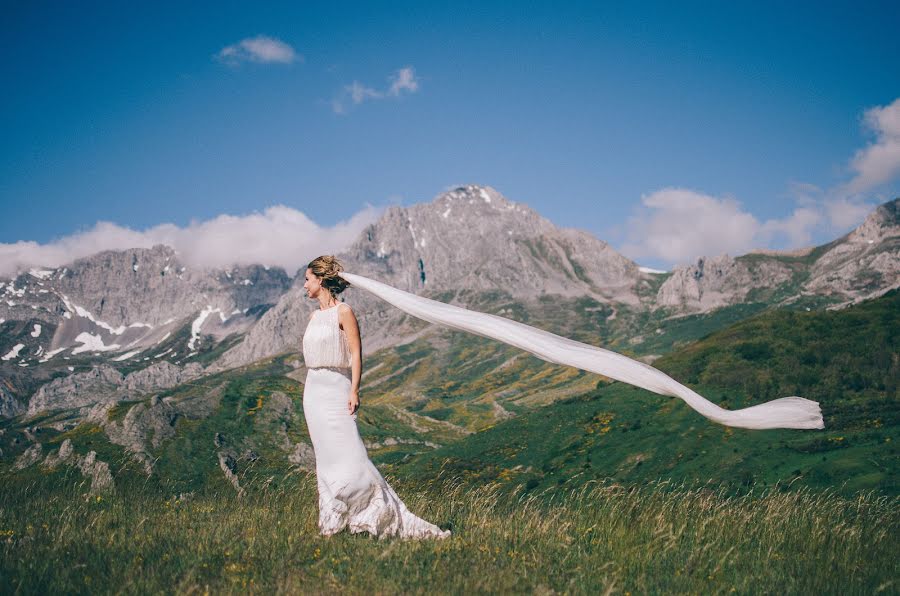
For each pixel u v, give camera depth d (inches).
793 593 214.4
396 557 226.2
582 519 297.0
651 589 214.8
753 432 2669.8
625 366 239.8
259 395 1903.3
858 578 231.8
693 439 2807.6
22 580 194.7
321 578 206.8
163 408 1572.3
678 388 235.6
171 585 197.6
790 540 278.8
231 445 1467.8
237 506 339.0
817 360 3531.0
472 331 261.4
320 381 276.4
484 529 274.1
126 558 224.4
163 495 371.2
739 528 291.9
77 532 261.3
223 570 211.2
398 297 272.1
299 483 391.9
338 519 267.0
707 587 216.8
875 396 2891.2
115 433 1406.3
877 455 2037.4
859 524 301.9
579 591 205.0
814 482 1934.1
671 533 268.1
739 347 4065.0
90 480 390.0
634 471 2672.2
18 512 309.6
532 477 2891.2
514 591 199.6
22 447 1405.0
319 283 282.4
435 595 192.9
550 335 255.0
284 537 254.8
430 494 350.9
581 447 3127.5
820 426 228.5
